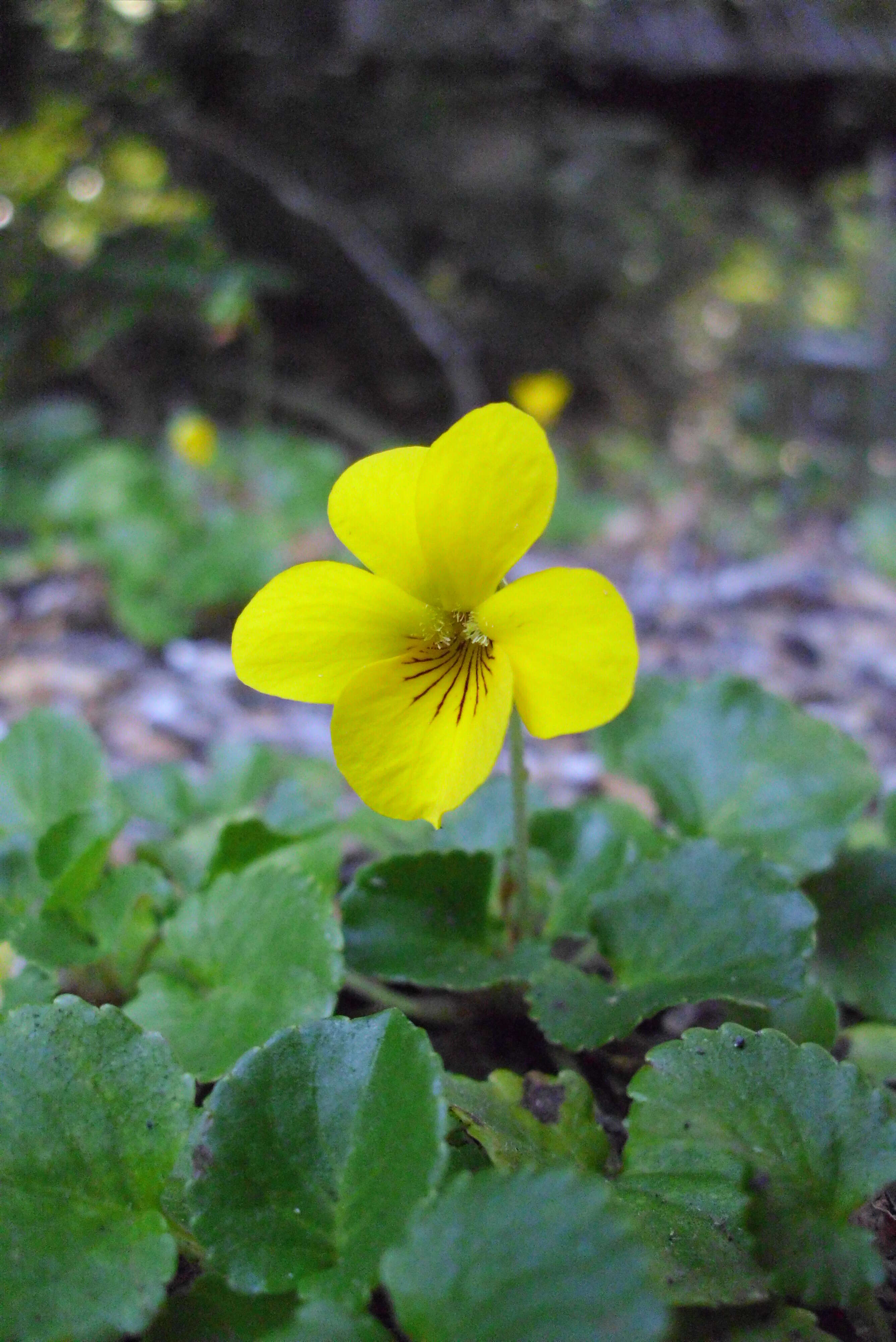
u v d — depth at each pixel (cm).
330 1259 6
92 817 9
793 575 29
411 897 9
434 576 7
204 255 46
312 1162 6
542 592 7
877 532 32
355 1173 6
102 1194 6
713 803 10
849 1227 6
